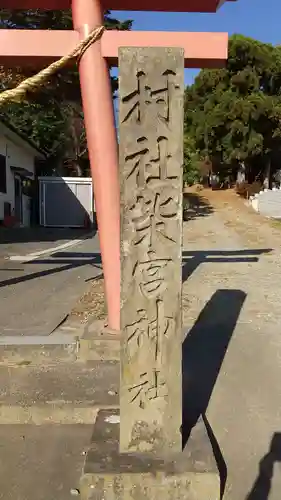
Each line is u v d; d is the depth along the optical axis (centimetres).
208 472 267
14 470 311
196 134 3050
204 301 701
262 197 2458
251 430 353
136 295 285
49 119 2534
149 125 278
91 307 658
